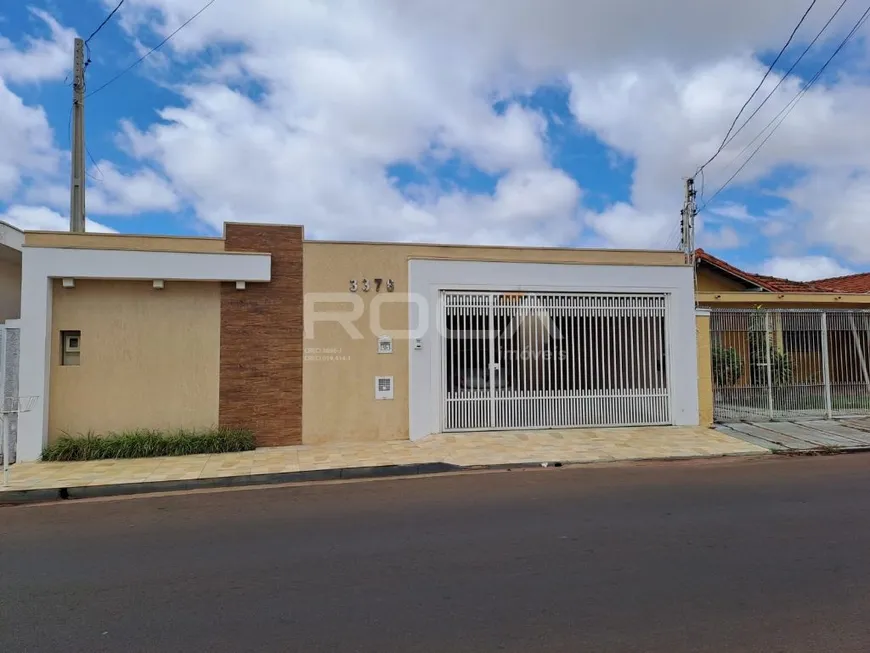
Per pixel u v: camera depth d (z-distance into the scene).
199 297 10.62
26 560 5.10
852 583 4.24
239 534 5.78
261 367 10.75
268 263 10.62
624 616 3.74
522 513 6.35
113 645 3.47
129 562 4.98
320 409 10.89
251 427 10.66
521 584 4.29
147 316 10.42
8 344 9.68
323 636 3.54
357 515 6.44
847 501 6.68
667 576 4.41
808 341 12.78
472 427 11.26
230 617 3.82
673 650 3.30
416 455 9.83
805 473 8.44
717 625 3.60
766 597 4.01
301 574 4.59
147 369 10.39
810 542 5.18
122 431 10.25
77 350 10.23
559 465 9.47
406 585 4.31
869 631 3.51
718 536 5.39
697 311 12.22
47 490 7.85
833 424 12.13
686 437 11.12
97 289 10.25
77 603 4.11
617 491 7.41
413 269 11.15
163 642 3.50
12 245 9.96
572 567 4.63
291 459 9.59
